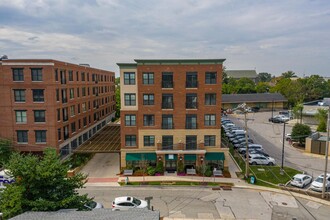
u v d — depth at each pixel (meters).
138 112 32.75
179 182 29.09
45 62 33.25
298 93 94.62
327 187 26.72
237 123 67.25
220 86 32.56
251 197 25.39
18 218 12.47
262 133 55.09
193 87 32.62
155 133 33.06
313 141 40.78
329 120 25.08
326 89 100.00
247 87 111.00
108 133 51.91
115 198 23.31
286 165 35.00
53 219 12.33
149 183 28.73
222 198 25.14
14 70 33.28
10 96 33.47
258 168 33.81
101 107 58.34
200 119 32.97
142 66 32.12
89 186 28.02
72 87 40.59
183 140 33.16
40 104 33.69
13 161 14.93
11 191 13.92
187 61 32.06
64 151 37.38
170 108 32.81
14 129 33.91
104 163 36.75
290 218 21.19
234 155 40.12
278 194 26.17
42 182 14.66
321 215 21.77
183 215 21.52
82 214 13.08
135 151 33.16
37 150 34.16
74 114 41.50
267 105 93.50
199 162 32.72
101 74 58.47
